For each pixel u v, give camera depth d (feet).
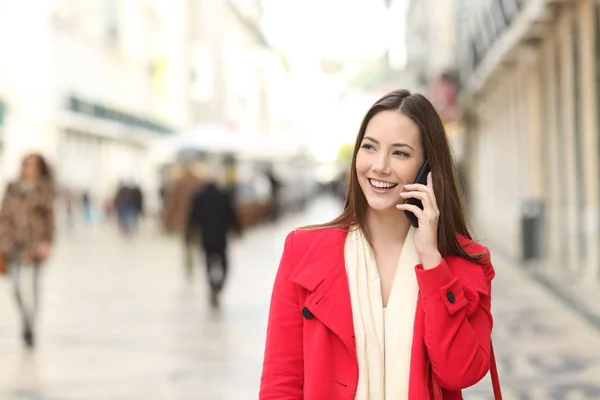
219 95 186.60
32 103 102.32
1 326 33.35
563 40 51.06
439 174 8.31
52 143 104.22
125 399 22.13
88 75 121.39
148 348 28.91
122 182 94.17
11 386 23.59
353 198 8.59
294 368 8.38
